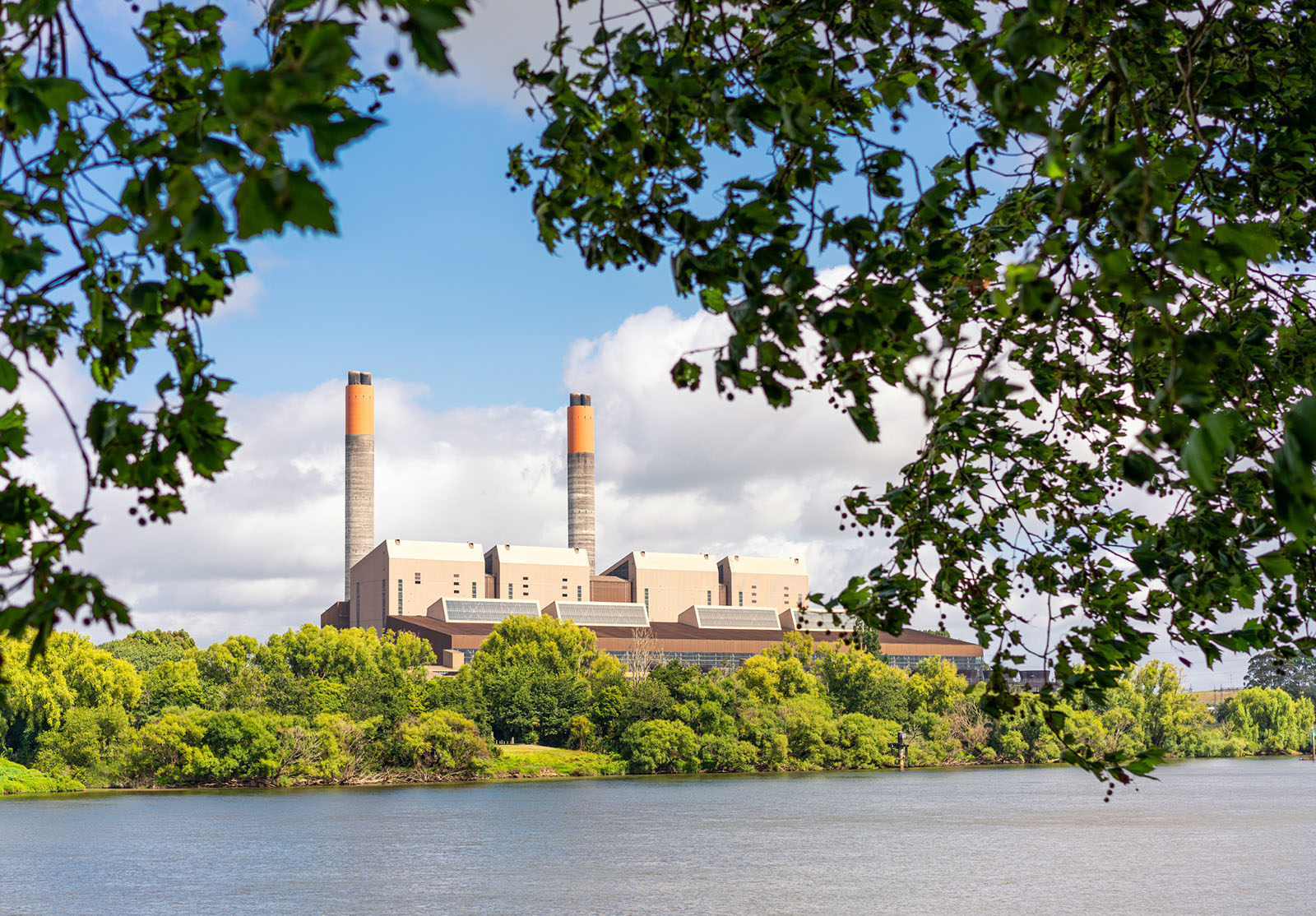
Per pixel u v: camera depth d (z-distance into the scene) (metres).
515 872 53.09
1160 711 177.62
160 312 5.13
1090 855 58.47
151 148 4.05
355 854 59.56
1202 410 4.29
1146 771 7.02
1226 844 63.25
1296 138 6.71
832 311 5.07
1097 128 5.07
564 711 128.62
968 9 5.93
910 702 157.12
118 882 50.69
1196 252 4.26
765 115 5.48
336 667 153.38
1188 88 5.70
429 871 53.72
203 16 5.07
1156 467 5.60
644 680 138.38
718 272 5.48
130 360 5.37
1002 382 5.50
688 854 59.25
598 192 6.06
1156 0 5.80
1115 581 7.95
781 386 5.31
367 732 114.44
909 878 51.31
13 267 4.14
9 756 102.81
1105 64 7.44
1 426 5.46
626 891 48.28
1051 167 4.44
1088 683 7.41
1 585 4.19
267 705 117.31
